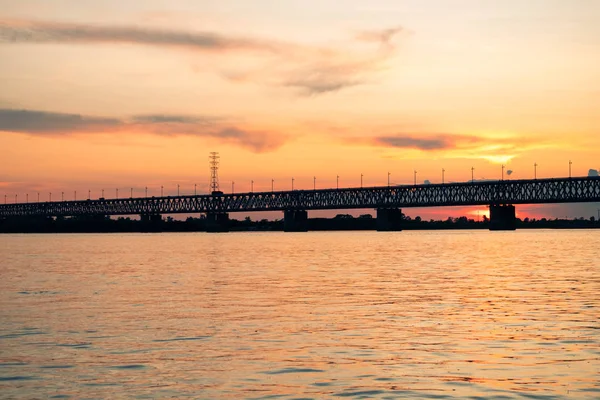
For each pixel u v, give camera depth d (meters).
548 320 40.56
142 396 24.62
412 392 24.84
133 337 35.50
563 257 113.38
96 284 65.88
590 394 24.39
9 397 24.53
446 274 76.88
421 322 40.12
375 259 111.50
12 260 114.81
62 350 32.16
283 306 47.91
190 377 27.16
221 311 45.31
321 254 131.50
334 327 38.50
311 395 24.61
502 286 61.81
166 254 135.38
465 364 29.06
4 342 34.12
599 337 34.84
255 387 25.67
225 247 177.12
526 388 25.19
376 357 30.52
